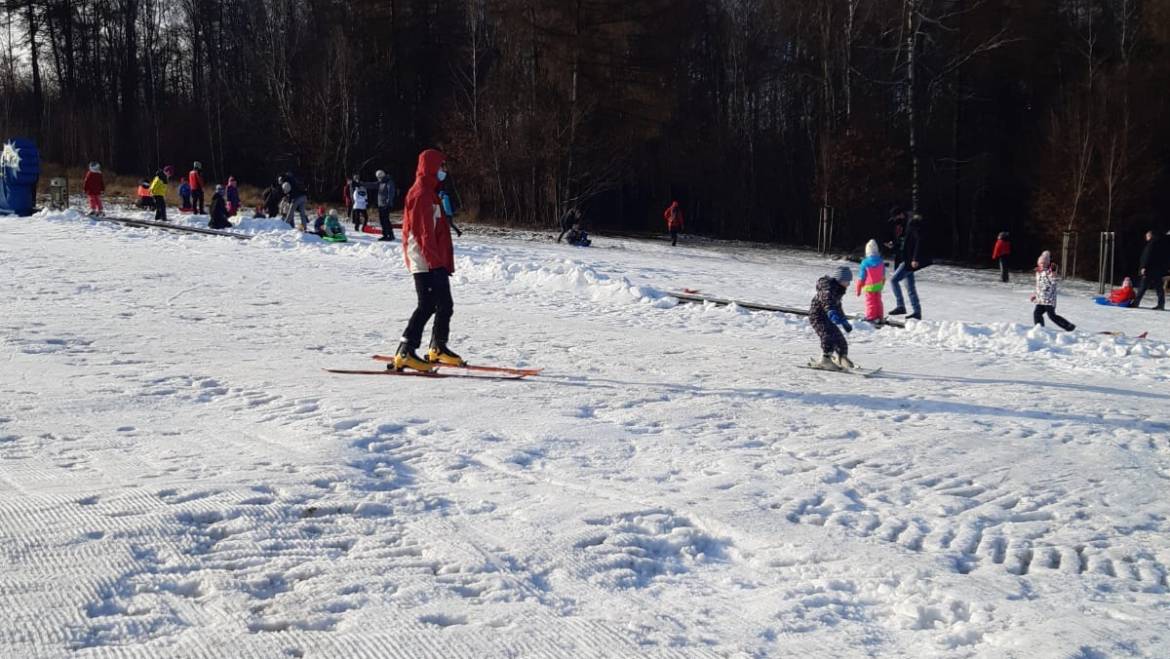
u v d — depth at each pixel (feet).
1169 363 46.03
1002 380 38.68
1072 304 85.46
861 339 50.06
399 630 12.60
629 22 147.64
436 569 15.03
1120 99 143.64
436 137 169.58
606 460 22.67
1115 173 138.51
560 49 148.36
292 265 68.49
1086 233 139.74
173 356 34.37
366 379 31.48
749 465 22.77
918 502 20.88
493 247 100.07
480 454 22.45
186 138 193.26
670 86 155.94
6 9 196.24
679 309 57.62
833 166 146.82
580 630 12.98
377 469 20.47
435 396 28.91
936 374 39.55
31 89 210.59
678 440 25.11
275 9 191.42
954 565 16.67
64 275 56.49
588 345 42.01
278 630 12.46
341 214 131.54
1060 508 20.88
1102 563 17.28
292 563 14.74
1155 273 82.89
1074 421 30.66
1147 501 21.85
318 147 165.27
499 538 16.48
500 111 151.33
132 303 47.73
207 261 67.92
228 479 18.70
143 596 13.04
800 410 30.09
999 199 173.88
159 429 23.34
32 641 11.44
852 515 19.25
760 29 187.11
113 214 110.63
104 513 16.14
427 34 184.24
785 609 14.23
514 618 13.26
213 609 12.82
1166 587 16.11
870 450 25.32
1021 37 149.07
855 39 164.96
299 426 24.16
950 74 164.45
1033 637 13.33
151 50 222.07
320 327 43.24
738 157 183.42
